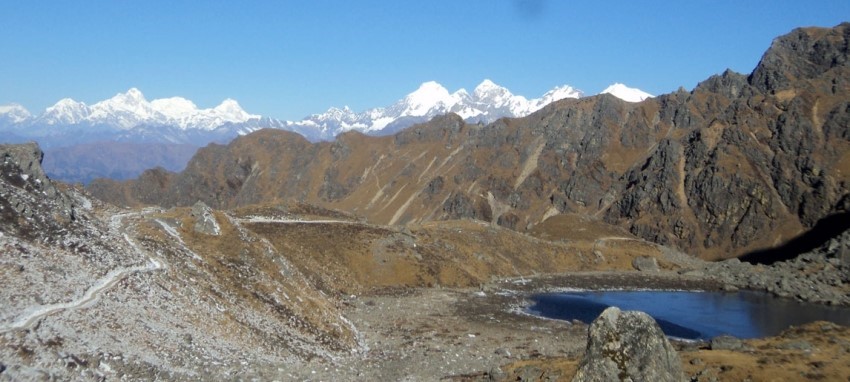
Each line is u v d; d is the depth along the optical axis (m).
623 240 199.12
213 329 51.22
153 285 52.22
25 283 40.94
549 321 95.31
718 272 166.88
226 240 77.00
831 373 44.31
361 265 122.69
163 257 61.81
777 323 103.44
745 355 50.88
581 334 85.12
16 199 52.62
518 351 71.00
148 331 43.38
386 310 95.38
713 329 97.00
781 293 136.62
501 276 144.62
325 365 54.91
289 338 59.22
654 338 32.56
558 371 48.47
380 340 73.50
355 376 53.22
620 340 32.62
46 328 35.75
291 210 155.88
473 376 55.38
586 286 142.38
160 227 73.38
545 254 168.50
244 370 44.97
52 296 41.12
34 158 62.41
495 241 163.88
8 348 31.47
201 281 60.69
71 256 50.22
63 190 79.06
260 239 83.00
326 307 78.06
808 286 140.62
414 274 126.19
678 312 113.25
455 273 132.12
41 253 47.50
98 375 33.69
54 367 32.06
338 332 69.50
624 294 134.62
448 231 162.62
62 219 57.09
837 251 164.88
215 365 43.38
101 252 54.31
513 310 105.06
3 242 45.25
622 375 31.69
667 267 176.12
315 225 136.12
